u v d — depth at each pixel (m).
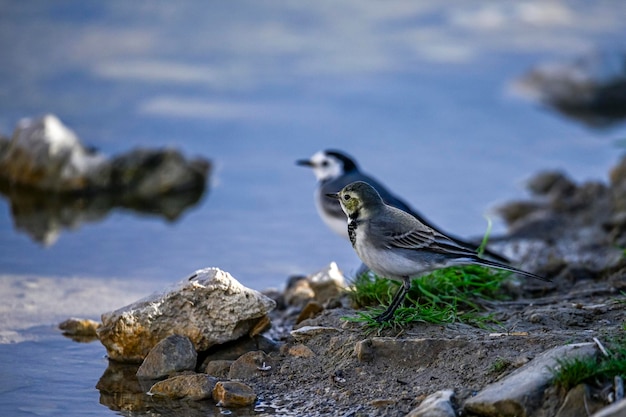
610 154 19.89
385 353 9.48
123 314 10.21
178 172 18.06
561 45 25.11
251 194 17.77
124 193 17.95
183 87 22.02
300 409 8.95
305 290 12.38
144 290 12.94
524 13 27.36
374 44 24.81
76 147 18.28
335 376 9.37
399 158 19.31
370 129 20.58
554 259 13.40
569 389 7.96
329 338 10.21
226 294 10.30
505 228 16.27
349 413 8.71
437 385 8.86
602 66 23.22
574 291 11.84
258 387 9.48
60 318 11.75
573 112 22.48
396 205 14.34
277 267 14.27
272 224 16.33
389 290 11.10
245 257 14.67
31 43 23.42
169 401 9.34
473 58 24.27
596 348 8.46
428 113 21.44
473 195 17.72
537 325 10.10
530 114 21.81
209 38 24.56
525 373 8.36
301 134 20.16
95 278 13.39
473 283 11.33
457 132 20.67
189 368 9.99
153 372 9.91
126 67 22.70
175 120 20.50
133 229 16.03
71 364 10.32
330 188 15.32
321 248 15.19
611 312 10.34
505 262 11.91
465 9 27.34
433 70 23.45
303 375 9.62
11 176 18.03
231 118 20.72
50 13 25.31
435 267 10.18
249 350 10.44
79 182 17.77
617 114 22.64
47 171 17.81
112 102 21.06
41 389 9.66
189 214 16.92
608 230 14.86
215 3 26.70
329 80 22.75
